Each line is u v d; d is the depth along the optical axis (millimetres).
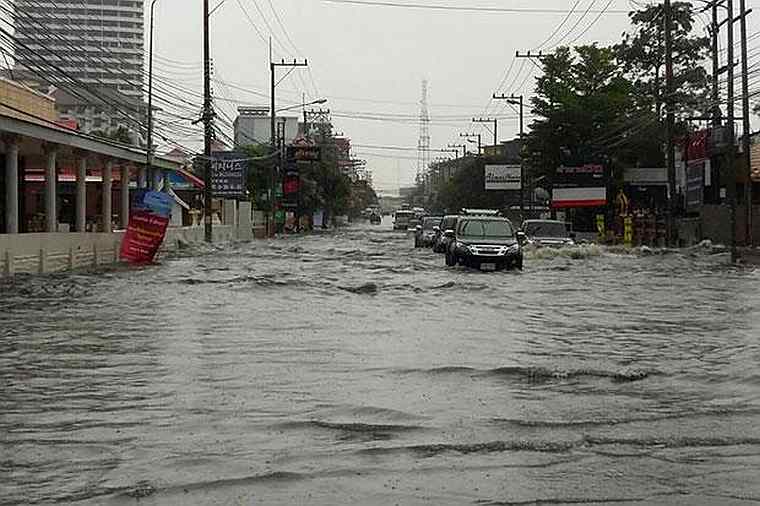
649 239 49500
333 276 27125
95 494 6348
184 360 11930
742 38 36281
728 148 39875
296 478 6723
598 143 62094
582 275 28188
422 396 9641
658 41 58875
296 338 14000
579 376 10891
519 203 90938
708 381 10648
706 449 7590
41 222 43625
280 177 86062
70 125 48594
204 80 49969
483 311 18031
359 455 7352
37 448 7570
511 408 9094
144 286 23562
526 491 6434
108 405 9211
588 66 66812
